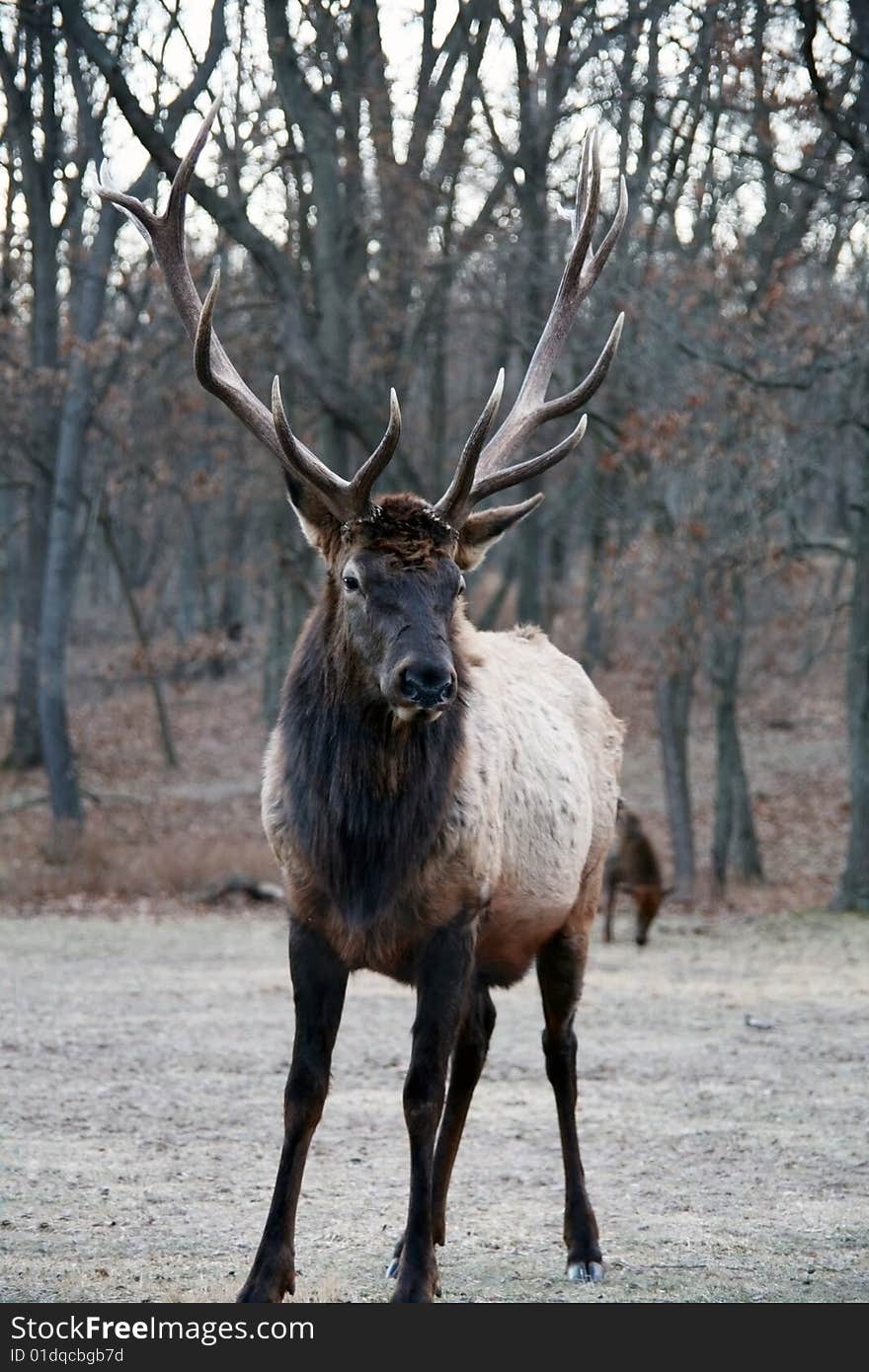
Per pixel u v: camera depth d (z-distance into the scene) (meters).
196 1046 14.98
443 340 37.06
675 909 29.44
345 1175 10.16
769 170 25.80
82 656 63.53
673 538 26.56
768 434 25.16
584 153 9.95
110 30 28.86
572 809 8.86
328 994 7.53
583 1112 12.39
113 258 34.56
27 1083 12.98
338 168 30.61
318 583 34.38
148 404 36.03
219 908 28.16
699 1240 8.71
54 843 31.83
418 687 6.93
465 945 7.61
